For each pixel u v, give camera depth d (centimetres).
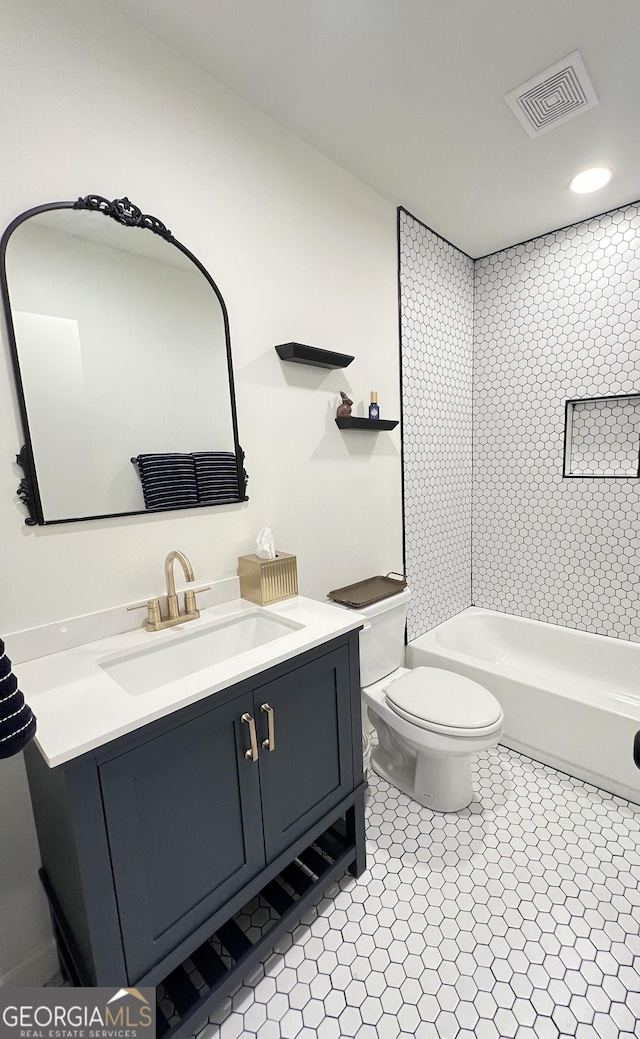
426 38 125
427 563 255
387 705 173
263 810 116
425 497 248
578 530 250
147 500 131
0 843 110
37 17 104
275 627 142
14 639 109
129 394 126
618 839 161
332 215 180
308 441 179
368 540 212
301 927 133
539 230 237
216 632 139
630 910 134
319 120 156
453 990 116
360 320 196
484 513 287
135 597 131
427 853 157
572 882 144
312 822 131
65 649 117
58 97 108
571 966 120
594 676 246
